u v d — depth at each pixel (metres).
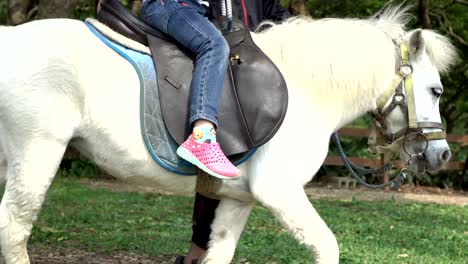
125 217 7.94
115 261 5.37
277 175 3.62
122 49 3.56
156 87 3.54
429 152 3.93
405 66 3.89
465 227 8.10
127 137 3.48
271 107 3.59
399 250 6.19
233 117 3.60
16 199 3.42
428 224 8.16
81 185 11.67
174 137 3.53
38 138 3.40
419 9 13.01
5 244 3.43
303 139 3.69
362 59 3.82
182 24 3.58
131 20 3.63
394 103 3.92
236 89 3.63
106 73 3.47
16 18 11.79
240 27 3.81
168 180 3.68
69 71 3.41
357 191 12.72
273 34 3.87
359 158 13.58
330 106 3.82
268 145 3.62
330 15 13.35
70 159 13.44
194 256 4.71
